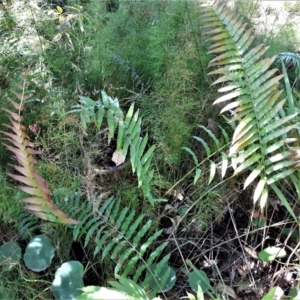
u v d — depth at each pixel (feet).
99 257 4.62
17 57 5.71
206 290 4.25
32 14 5.92
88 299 3.30
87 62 6.04
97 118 4.52
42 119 5.16
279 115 5.46
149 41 6.19
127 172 5.24
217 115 5.64
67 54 6.05
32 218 4.66
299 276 4.66
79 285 4.02
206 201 4.98
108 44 6.15
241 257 4.89
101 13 6.56
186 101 5.35
